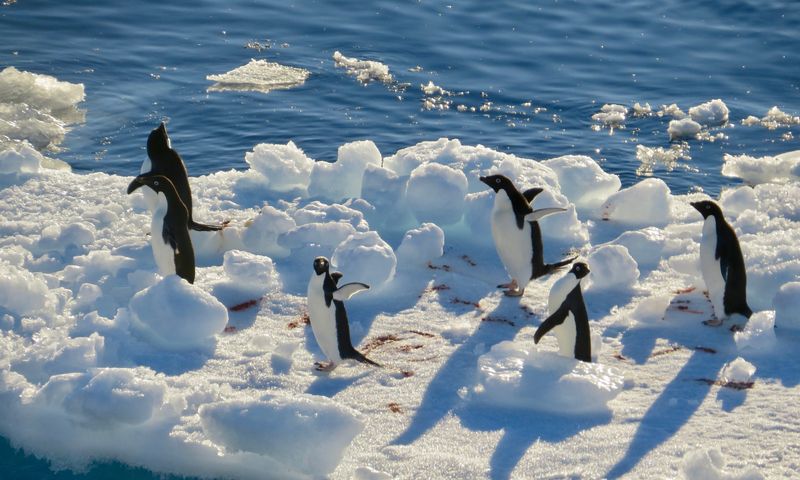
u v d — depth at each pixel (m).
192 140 24.00
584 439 10.16
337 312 11.22
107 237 14.92
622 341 12.35
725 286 12.50
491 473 9.60
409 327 12.55
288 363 11.66
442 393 11.05
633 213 16.27
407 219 15.83
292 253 14.48
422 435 10.27
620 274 13.80
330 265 13.66
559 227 15.33
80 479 10.48
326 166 16.81
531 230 13.02
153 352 11.86
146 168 14.34
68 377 10.86
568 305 11.32
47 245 14.48
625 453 9.90
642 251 14.72
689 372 11.55
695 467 9.34
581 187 16.83
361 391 11.09
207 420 10.20
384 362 11.69
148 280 13.38
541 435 10.25
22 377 11.20
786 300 12.66
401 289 13.55
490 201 15.26
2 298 12.38
